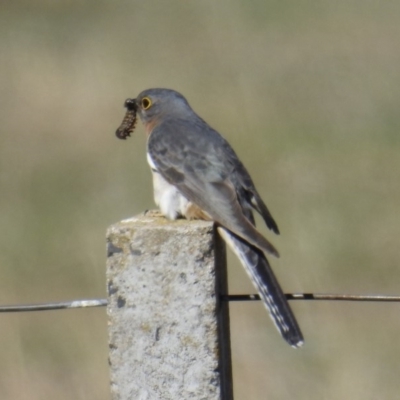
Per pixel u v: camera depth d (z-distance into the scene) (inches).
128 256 241.9
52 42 1013.2
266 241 277.1
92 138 781.9
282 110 808.3
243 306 532.7
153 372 243.0
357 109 811.4
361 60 917.8
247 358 480.1
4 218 642.8
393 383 453.4
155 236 240.2
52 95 866.1
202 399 241.6
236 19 1064.2
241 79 885.8
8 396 457.7
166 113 358.3
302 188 664.4
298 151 730.2
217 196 301.3
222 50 968.9
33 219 639.8
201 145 320.8
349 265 559.2
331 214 621.6
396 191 657.6
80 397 456.8
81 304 263.1
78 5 1165.7
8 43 1010.1
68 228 624.1
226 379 249.6
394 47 949.8
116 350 244.7
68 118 825.5
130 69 920.9
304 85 867.4
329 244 581.0
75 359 486.0
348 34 992.9
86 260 581.0
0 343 500.4
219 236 246.2
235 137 754.2
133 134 792.3
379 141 746.2
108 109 832.9
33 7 1168.2
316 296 263.3
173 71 914.7
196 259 239.0
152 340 242.5
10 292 549.3
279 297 269.0
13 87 888.3
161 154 321.1
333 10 1079.0
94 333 509.7
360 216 616.4
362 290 536.1
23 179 715.4
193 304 240.2
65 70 924.0
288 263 561.0
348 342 488.1
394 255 564.7
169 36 1024.9
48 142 783.7
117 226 243.4
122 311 243.4
